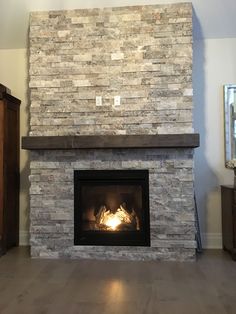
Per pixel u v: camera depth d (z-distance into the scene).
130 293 2.53
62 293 2.54
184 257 3.38
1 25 3.85
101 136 3.36
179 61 3.46
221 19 3.71
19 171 4.17
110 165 3.50
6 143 3.76
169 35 3.47
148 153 3.46
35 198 3.56
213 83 4.04
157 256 3.40
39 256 3.53
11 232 3.93
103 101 3.53
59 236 3.52
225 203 3.71
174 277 2.88
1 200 3.69
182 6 3.47
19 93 4.24
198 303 2.34
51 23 3.60
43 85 3.60
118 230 3.53
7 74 4.26
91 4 3.51
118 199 3.63
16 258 3.51
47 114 3.58
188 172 3.40
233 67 4.02
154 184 3.44
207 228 3.98
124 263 3.31
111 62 3.53
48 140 3.42
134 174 3.47
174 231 3.39
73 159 3.54
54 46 3.59
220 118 4.02
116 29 3.53
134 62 3.50
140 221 3.51
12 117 3.98
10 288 2.65
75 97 3.56
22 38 4.07
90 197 3.64
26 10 3.61
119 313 2.19
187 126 3.43
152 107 3.47
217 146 4.02
